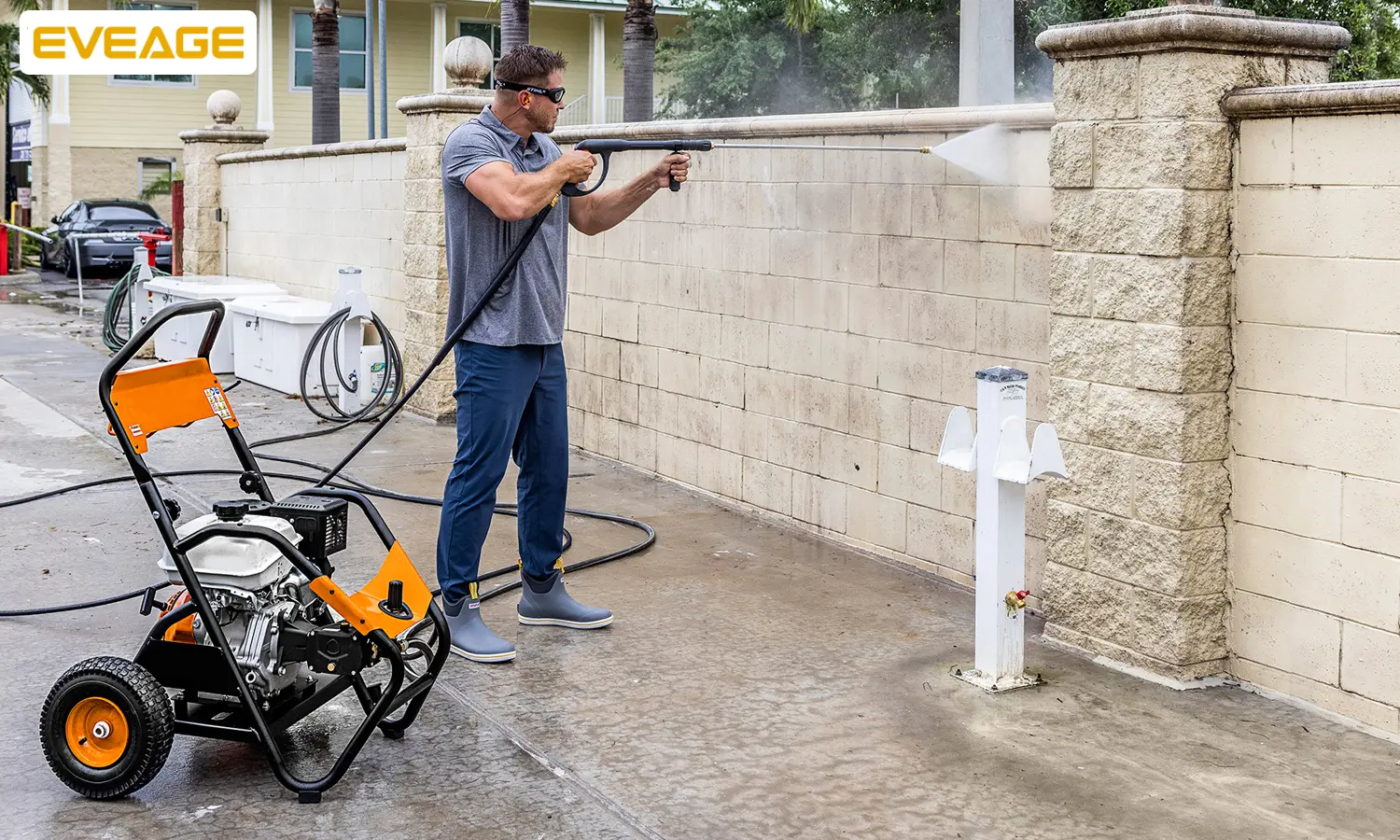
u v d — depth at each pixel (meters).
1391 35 15.00
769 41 23.34
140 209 24.61
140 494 7.14
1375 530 3.99
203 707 3.79
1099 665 4.64
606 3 29.39
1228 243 4.31
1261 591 4.35
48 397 10.34
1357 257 3.97
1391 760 3.84
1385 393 3.93
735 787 3.67
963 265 5.46
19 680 4.42
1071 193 4.61
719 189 6.93
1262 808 3.54
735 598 5.43
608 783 3.69
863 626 5.07
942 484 5.68
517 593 5.52
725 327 6.99
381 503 7.02
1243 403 4.34
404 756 3.88
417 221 9.62
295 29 29.28
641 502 7.11
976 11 8.00
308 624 3.78
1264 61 4.30
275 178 13.01
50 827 3.42
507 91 4.57
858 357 6.09
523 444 4.90
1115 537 4.57
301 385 9.62
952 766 3.80
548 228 4.70
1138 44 4.28
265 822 3.46
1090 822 3.46
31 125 30.67
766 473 6.78
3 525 6.45
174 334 12.34
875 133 5.84
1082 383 4.64
